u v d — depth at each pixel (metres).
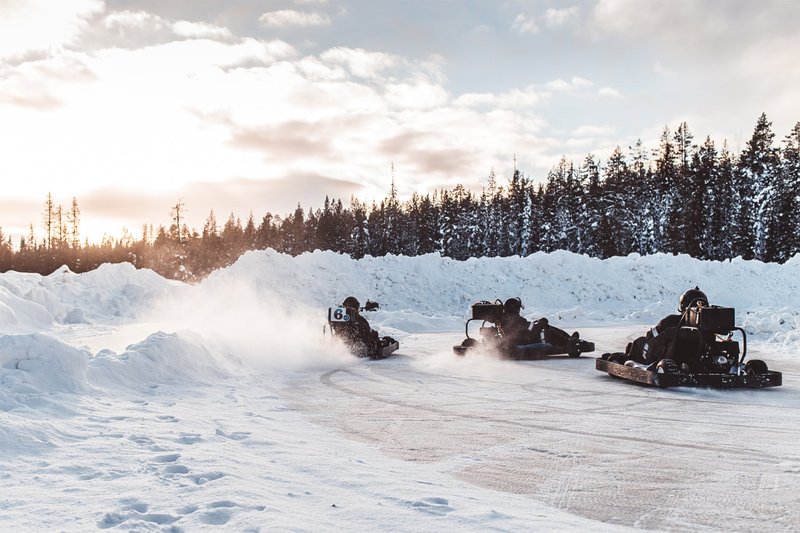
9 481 4.83
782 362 14.30
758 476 5.52
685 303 11.27
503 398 9.85
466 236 77.00
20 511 4.16
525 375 12.65
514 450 6.49
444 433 7.32
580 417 8.27
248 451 6.05
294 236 100.25
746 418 8.14
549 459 6.12
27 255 102.06
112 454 5.68
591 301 36.03
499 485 5.25
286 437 6.87
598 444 6.75
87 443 6.08
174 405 8.69
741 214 59.81
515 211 77.81
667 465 5.89
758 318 23.02
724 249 62.50
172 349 11.39
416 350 18.03
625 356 12.25
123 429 6.76
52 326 22.75
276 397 9.91
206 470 5.15
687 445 6.69
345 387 11.05
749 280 36.97
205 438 6.46
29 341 8.62
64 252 102.00
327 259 36.00
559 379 12.02
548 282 37.12
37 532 3.80
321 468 5.49
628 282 37.44
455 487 5.11
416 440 6.95
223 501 4.35
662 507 4.69
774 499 4.88
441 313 32.97
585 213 67.44
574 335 16.16
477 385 11.29
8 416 6.22
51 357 8.69
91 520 4.01
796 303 34.16
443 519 4.18
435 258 38.06
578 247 67.12
